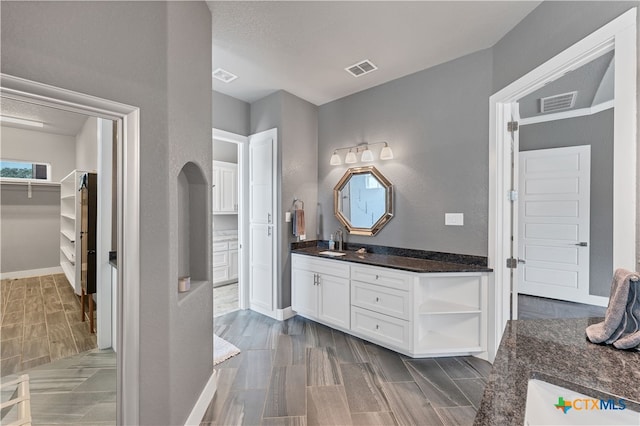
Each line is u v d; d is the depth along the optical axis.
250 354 2.52
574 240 3.67
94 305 1.37
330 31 2.22
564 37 1.64
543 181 3.86
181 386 1.56
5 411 1.17
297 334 2.93
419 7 1.94
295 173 3.46
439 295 2.57
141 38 1.35
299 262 3.30
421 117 2.82
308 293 3.21
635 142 1.22
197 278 1.96
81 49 1.15
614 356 0.89
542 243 3.88
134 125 1.31
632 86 1.23
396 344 2.49
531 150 3.95
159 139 1.41
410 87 2.90
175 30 1.53
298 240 3.49
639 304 0.94
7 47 0.99
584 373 0.80
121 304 1.32
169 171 1.45
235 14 2.01
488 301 2.37
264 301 3.49
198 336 1.78
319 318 3.10
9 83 0.99
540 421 0.69
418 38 2.29
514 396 0.73
